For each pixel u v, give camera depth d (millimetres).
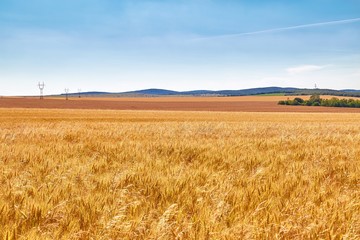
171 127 26109
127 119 52062
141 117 59844
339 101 146500
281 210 4785
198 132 21484
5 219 4324
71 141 15484
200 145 12359
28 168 7738
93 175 6898
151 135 19000
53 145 12461
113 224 3992
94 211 4578
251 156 9758
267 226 4160
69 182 6180
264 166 8430
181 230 4031
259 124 34969
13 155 9711
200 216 4422
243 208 4859
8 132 18875
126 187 5656
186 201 5113
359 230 4172
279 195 5648
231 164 8555
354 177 7258
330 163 9172
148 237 3848
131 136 18000
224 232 3904
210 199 5203
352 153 11008
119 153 10633
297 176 7098
